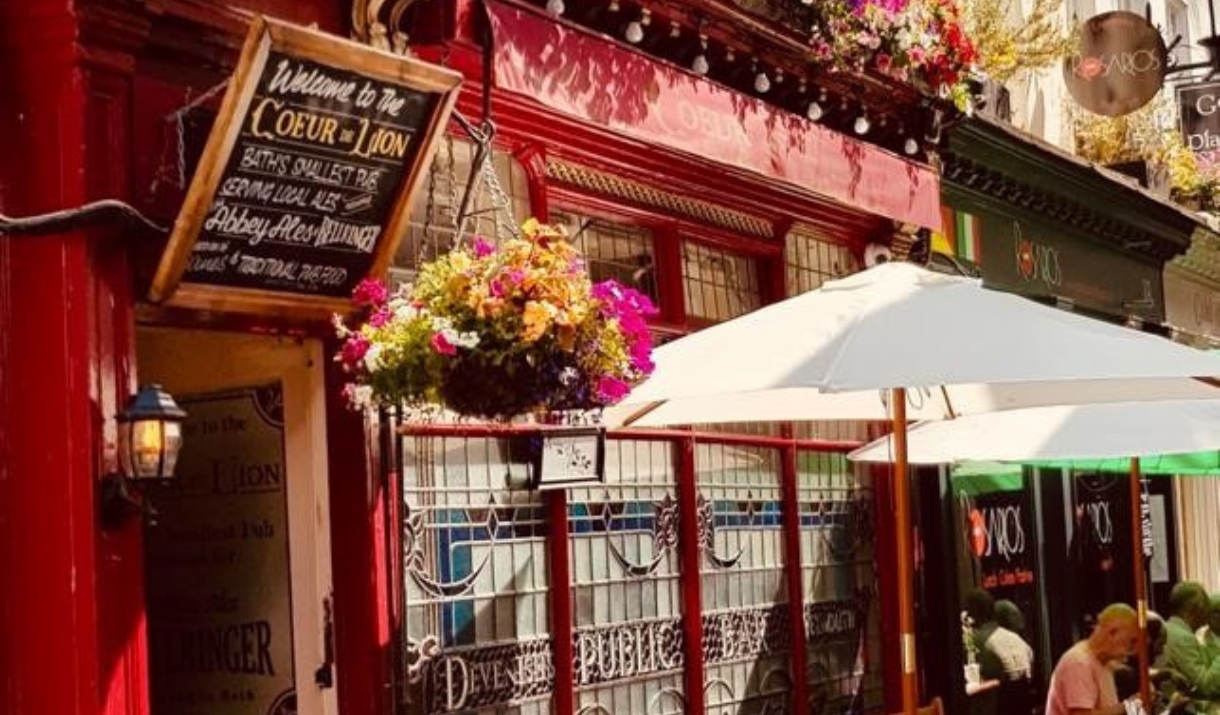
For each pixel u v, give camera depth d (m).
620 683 9.02
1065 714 9.73
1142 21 14.92
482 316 6.16
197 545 7.56
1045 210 14.45
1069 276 15.23
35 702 5.91
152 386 6.07
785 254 10.81
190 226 6.07
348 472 7.29
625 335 6.45
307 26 6.55
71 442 5.91
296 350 7.23
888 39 10.80
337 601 7.29
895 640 11.68
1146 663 10.21
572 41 8.08
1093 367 6.35
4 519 5.96
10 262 6.02
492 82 7.50
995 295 7.01
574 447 8.50
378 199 6.84
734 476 10.16
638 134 8.49
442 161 8.02
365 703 7.25
